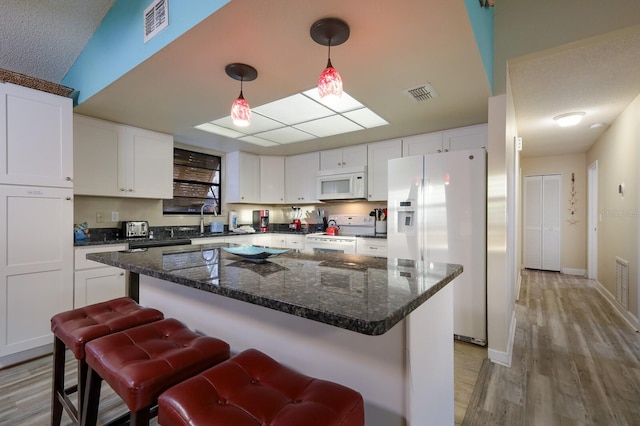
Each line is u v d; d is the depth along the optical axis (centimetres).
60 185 240
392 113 281
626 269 324
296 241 431
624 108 331
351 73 201
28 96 224
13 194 218
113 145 300
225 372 93
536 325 309
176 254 182
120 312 151
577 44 204
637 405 178
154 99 244
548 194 586
